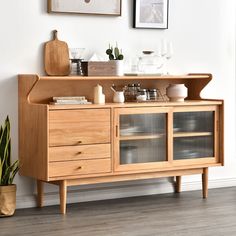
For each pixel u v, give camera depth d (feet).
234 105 23.66
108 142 20.22
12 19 20.25
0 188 19.35
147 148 20.90
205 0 23.12
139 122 20.71
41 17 20.63
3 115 20.27
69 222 18.95
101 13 21.35
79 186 21.40
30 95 20.52
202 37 23.13
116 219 19.26
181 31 22.80
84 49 20.86
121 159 20.51
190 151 21.59
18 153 20.48
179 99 21.88
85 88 21.31
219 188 23.41
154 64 21.86
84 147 19.86
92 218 19.36
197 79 22.77
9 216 19.53
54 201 20.94
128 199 21.70
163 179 22.63
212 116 21.91
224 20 23.47
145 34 22.22
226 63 23.57
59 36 20.92
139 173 20.89
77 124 19.75
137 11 21.95
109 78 20.54
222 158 22.04
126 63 21.91
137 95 21.63
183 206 20.76
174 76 21.54
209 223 18.93
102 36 21.56
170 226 18.61
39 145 19.63
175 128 21.30
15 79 20.36
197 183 23.11
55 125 19.44
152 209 20.39
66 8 20.85
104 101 21.01
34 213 19.90
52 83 20.81
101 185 21.72
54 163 19.48
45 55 20.62
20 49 20.40
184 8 22.81
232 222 19.06
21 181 20.59
